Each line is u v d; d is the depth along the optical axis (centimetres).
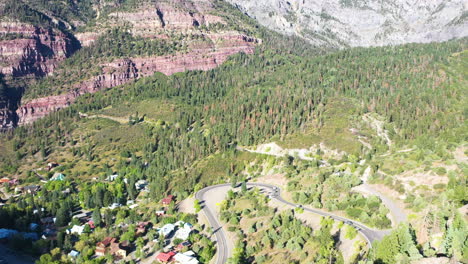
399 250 10788
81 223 18688
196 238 16000
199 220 17750
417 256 10406
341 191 17212
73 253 15588
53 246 16275
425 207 14200
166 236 16700
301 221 15575
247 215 17312
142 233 17125
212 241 15812
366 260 11406
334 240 13562
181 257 14650
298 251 13638
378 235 13362
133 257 15400
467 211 12369
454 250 10031
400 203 15438
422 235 11644
